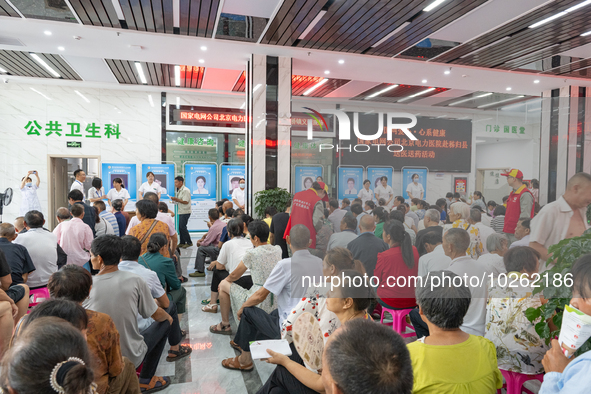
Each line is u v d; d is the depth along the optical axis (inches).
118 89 328.8
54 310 47.1
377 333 31.5
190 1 171.6
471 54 239.5
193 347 114.7
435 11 181.9
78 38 212.2
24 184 286.4
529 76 285.1
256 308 97.8
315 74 279.9
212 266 148.9
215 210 200.2
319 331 57.8
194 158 349.1
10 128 307.9
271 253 109.3
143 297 81.1
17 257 115.4
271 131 241.9
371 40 217.5
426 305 43.7
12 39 212.5
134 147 334.6
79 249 156.0
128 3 173.2
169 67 270.8
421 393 43.7
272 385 61.2
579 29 201.3
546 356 49.6
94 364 33.6
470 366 43.6
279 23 195.5
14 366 28.5
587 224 38.9
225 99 351.6
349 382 29.1
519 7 177.9
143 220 134.6
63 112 317.7
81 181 266.1
